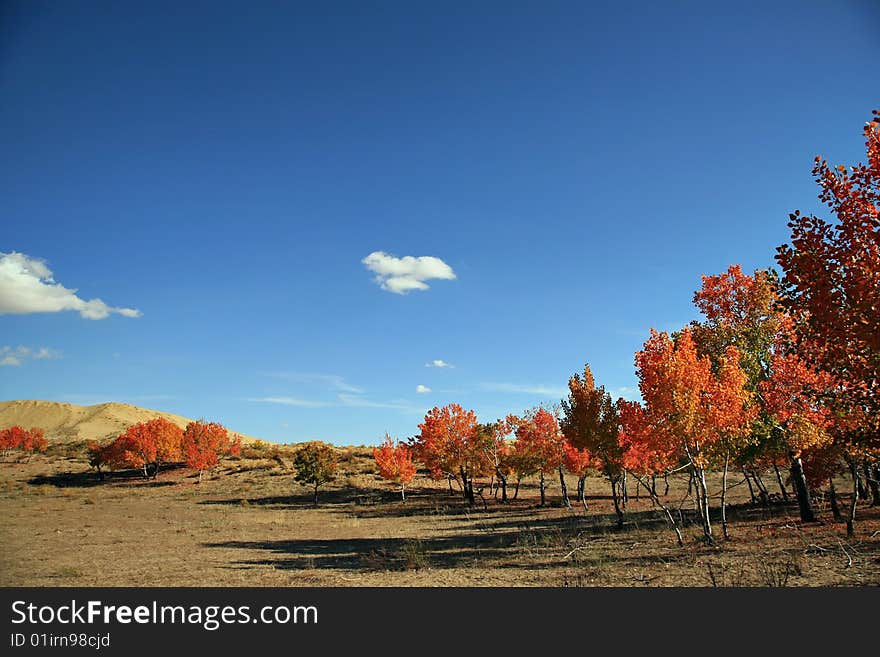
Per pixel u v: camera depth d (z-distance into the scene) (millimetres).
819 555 14078
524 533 25016
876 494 24016
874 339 8742
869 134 9148
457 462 43656
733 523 22422
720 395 17156
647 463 20875
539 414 39344
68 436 123875
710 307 22672
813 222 9391
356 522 33812
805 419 18359
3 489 57156
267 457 76312
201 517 36656
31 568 17266
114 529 29141
